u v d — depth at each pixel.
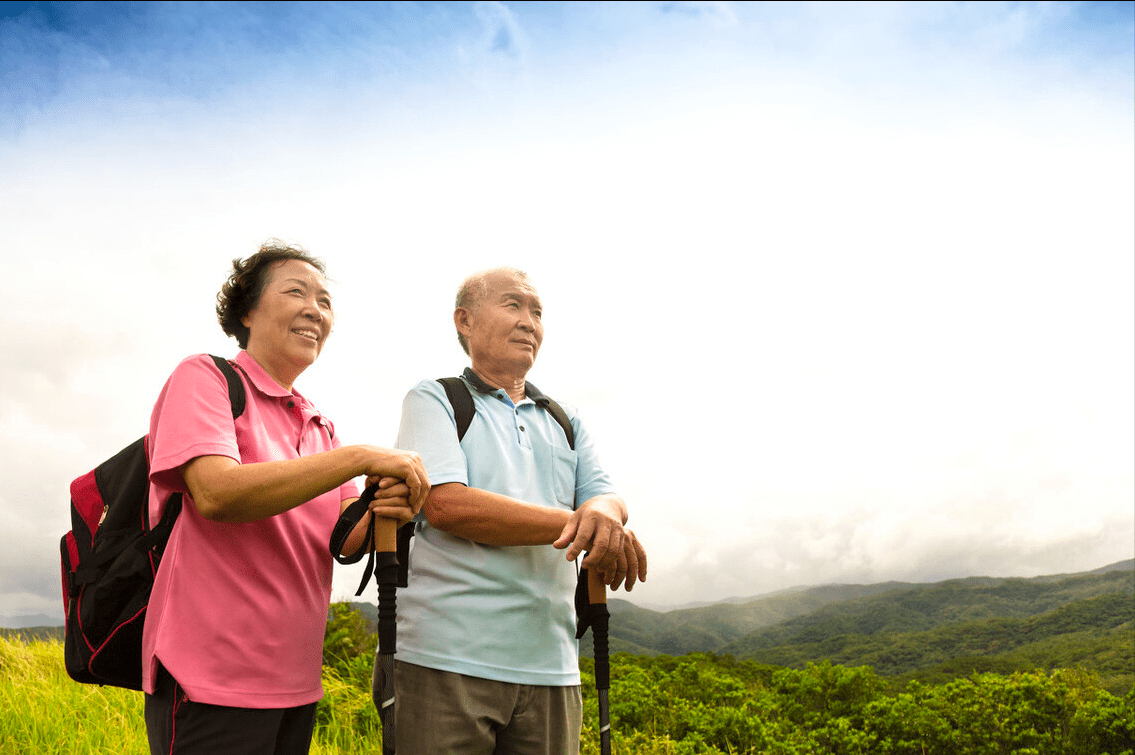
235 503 1.69
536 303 2.60
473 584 2.12
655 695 6.77
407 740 2.00
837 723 7.00
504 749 2.14
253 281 2.18
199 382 1.88
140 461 1.89
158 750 1.71
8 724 4.00
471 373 2.52
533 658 2.13
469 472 2.28
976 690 7.29
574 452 2.59
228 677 1.72
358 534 2.07
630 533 2.21
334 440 2.35
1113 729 6.29
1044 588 89.00
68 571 1.86
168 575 1.76
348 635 6.72
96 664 1.77
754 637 110.31
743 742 5.96
